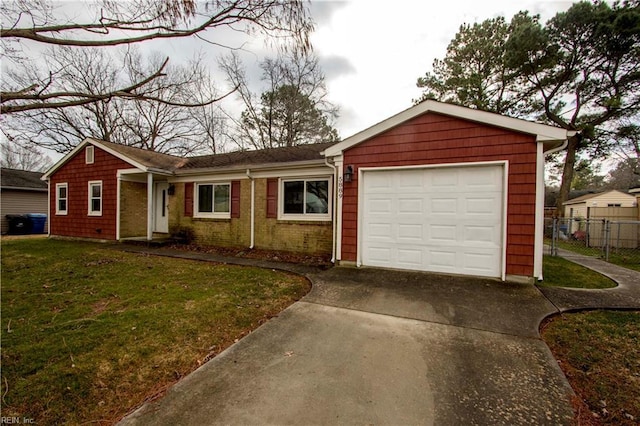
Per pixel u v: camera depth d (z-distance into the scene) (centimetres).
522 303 413
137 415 199
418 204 593
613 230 1151
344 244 661
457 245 561
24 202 1731
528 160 505
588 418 198
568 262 754
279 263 712
